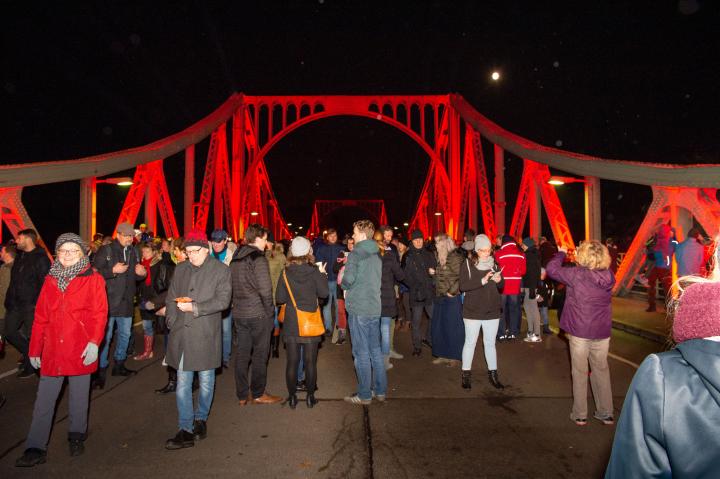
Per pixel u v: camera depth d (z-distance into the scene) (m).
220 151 32.44
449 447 3.82
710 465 1.08
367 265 4.98
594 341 4.36
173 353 3.92
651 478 1.17
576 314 4.30
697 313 1.17
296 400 4.84
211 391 4.13
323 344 8.15
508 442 3.92
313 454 3.71
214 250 6.12
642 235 12.66
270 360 6.98
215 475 3.37
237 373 4.93
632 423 1.22
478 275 5.36
